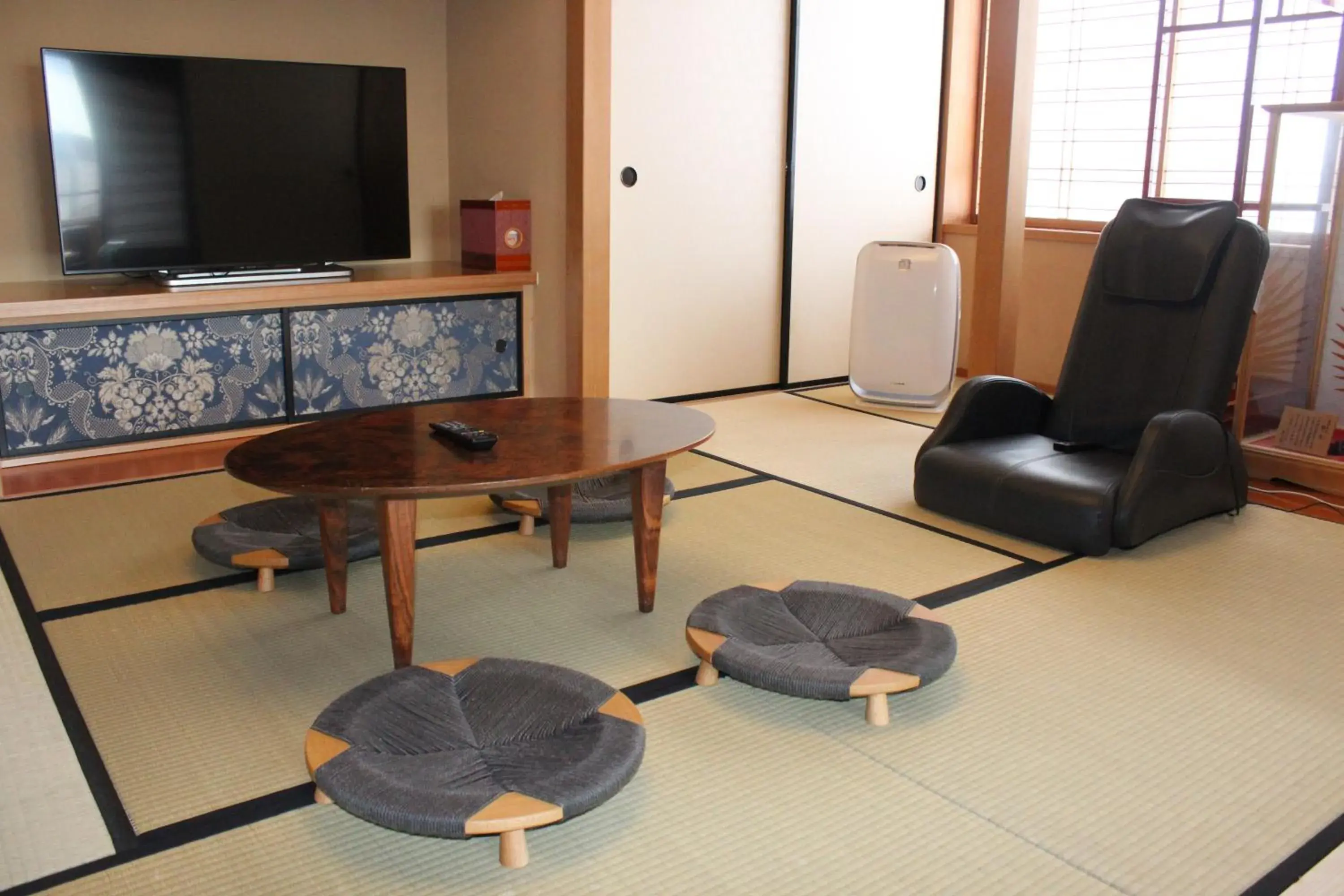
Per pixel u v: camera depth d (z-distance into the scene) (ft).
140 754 6.85
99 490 12.08
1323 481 12.66
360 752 6.09
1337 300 12.57
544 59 14.84
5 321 12.34
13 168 13.84
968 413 11.73
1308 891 5.68
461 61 16.57
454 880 5.69
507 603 9.23
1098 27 17.20
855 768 6.77
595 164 14.47
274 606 9.11
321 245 15.02
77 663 8.06
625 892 5.60
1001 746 7.04
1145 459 10.33
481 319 15.70
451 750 6.20
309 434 8.92
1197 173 16.29
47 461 12.95
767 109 17.15
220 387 13.85
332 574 8.87
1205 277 11.23
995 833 6.13
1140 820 6.27
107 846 5.95
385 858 5.87
